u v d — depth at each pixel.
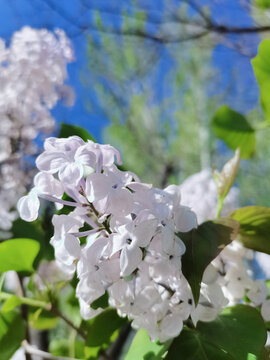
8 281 0.28
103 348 0.22
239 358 0.16
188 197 0.35
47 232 0.24
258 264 0.39
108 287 0.16
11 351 0.20
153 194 0.15
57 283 0.22
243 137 0.28
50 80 0.36
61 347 0.28
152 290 0.16
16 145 0.34
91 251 0.15
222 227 0.16
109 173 0.15
